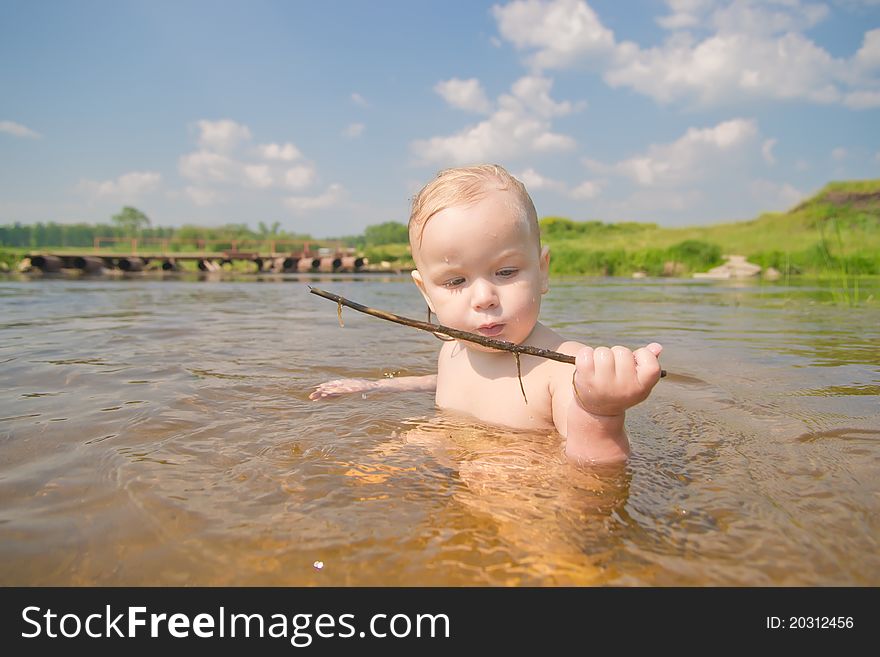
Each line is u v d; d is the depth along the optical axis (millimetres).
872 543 323
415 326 477
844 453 469
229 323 1373
